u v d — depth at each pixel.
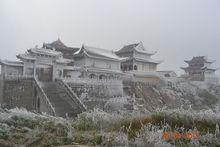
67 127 9.66
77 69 56.41
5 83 40.06
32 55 46.12
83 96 39.84
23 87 38.62
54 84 40.25
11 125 10.19
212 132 7.72
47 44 61.91
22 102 37.56
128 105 42.00
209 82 83.88
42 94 34.34
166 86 68.06
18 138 8.45
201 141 6.74
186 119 8.77
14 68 49.47
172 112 9.34
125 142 6.66
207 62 93.88
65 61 51.75
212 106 64.56
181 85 71.50
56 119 11.28
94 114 11.15
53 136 8.43
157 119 9.16
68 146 7.05
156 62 78.06
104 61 63.28
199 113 9.00
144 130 7.52
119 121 9.80
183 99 64.38
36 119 11.20
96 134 8.03
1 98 39.75
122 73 63.28
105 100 42.31
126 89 56.50
